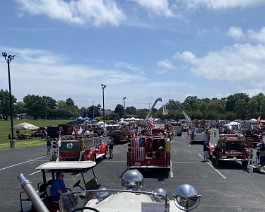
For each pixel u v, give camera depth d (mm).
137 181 6512
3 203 13312
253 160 27188
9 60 39969
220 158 23781
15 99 193125
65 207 5629
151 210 5172
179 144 44469
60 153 23484
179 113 146625
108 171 21672
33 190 3695
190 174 20688
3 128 95125
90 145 25375
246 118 144875
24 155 31484
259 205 12977
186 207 6004
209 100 179250
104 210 5344
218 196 14508
